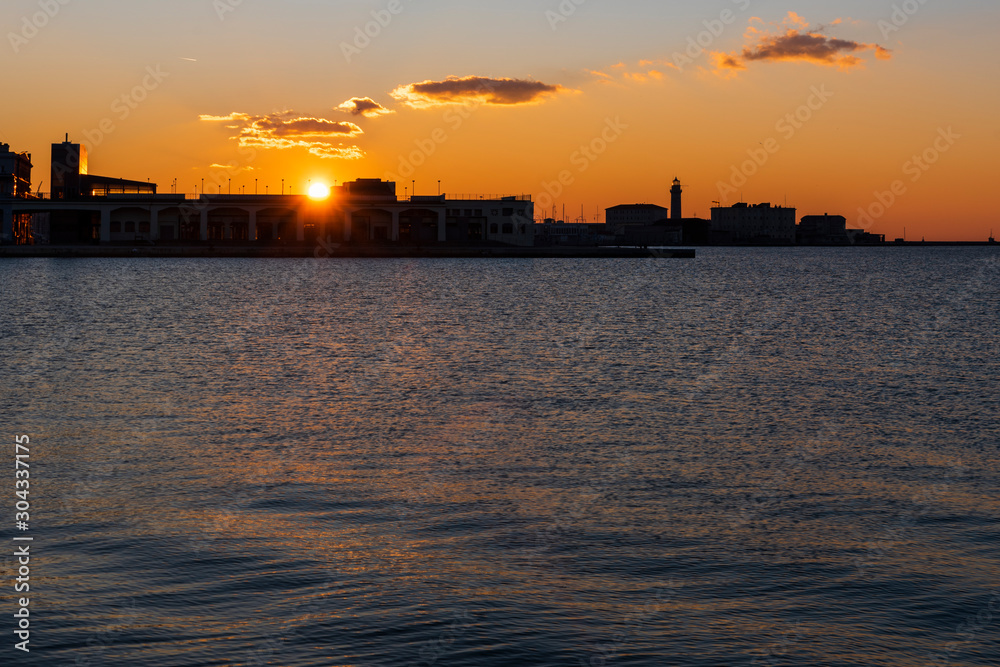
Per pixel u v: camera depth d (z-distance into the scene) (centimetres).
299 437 2562
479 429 2711
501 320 6394
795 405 3169
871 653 1290
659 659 1262
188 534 1711
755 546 1694
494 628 1339
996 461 2373
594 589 1486
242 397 3197
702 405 3152
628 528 1789
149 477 2106
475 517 1845
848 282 12188
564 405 3123
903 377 3844
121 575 1509
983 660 1273
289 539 1694
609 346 4903
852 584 1518
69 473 2133
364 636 1310
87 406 2988
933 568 1591
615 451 2445
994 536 1766
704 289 10306
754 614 1404
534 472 2214
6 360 4109
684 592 1480
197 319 6275
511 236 19175
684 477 2184
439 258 18125
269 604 1409
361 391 3366
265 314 6712
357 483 2086
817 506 1956
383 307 7438
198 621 1348
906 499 2016
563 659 1257
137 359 4191
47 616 1352
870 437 2653
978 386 3622
